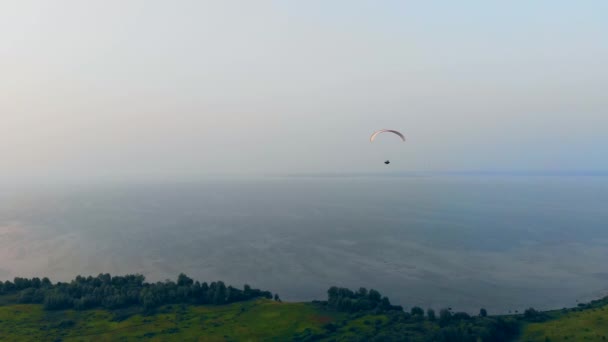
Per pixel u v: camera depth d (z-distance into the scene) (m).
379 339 93.81
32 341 99.44
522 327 104.25
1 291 132.88
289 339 99.81
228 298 127.25
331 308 120.25
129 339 101.00
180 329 106.62
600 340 89.88
